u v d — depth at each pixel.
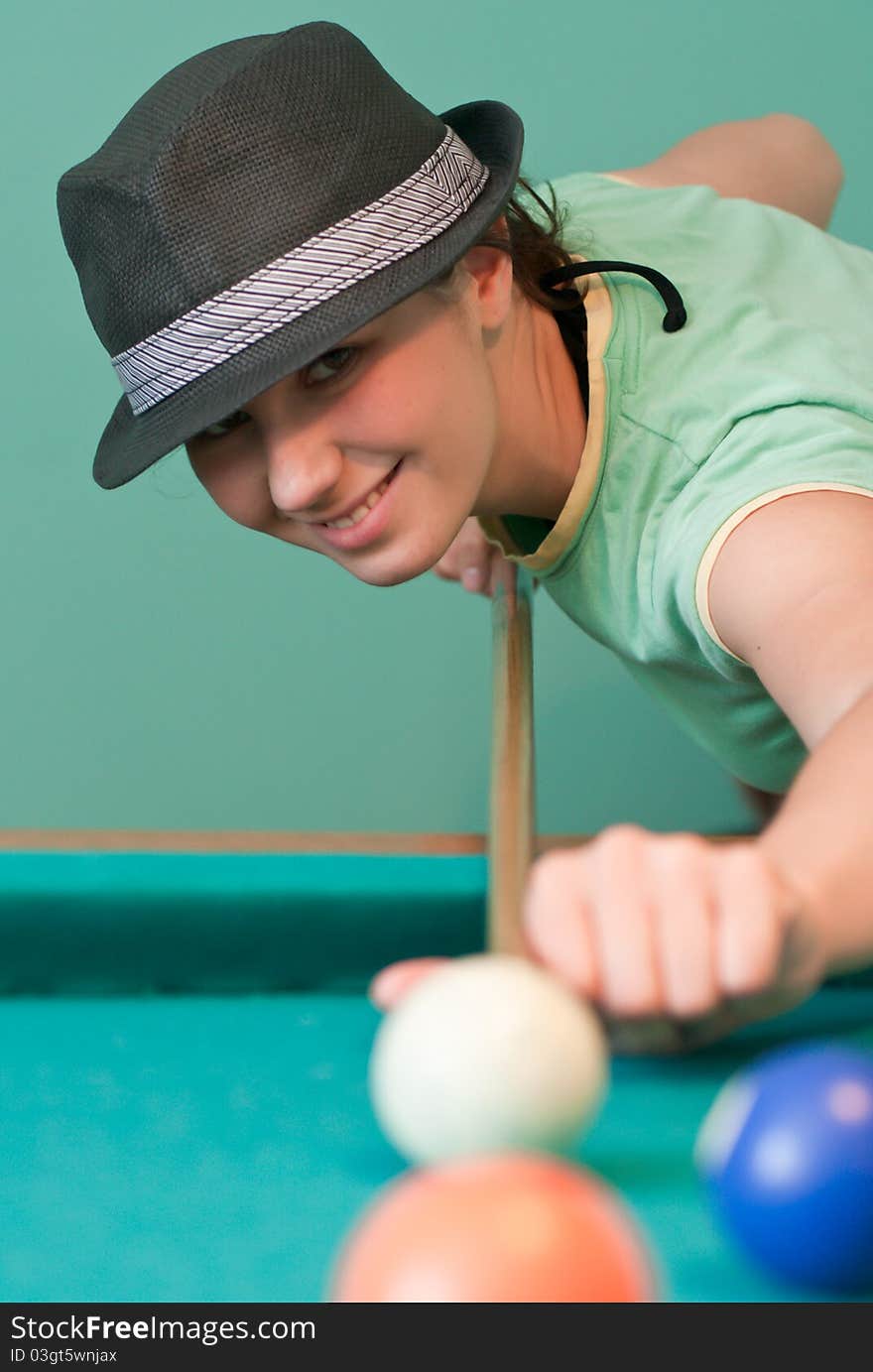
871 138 2.65
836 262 1.23
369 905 0.91
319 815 2.22
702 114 2.67
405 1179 0.66
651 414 1.02
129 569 2.49
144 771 2.28
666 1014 0.64
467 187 0.99
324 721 2.34
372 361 0.93
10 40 2.65
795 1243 0.57
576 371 1.08
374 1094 0.65
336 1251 0.61
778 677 0.82
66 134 2.64
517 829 0.90
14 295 2.59
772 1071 0.60
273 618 2.46
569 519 1.08
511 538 1.19
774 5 2.72
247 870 0.90
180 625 2.44
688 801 2.17
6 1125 0.72
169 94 0.94
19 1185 0.66
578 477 1.07
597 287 1.10
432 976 0.65
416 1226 0.52
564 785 2.19
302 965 0.92
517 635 1.17
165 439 0.92
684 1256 0.60
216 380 0.92
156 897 0.90
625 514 1.05
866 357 1.08
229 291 0.91
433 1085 0.62
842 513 0.85
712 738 1.26
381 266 0.92
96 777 2.27
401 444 0.94
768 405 0.95
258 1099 0.74
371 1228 0.53
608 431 1.05
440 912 0.91
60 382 2.57
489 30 2.69
